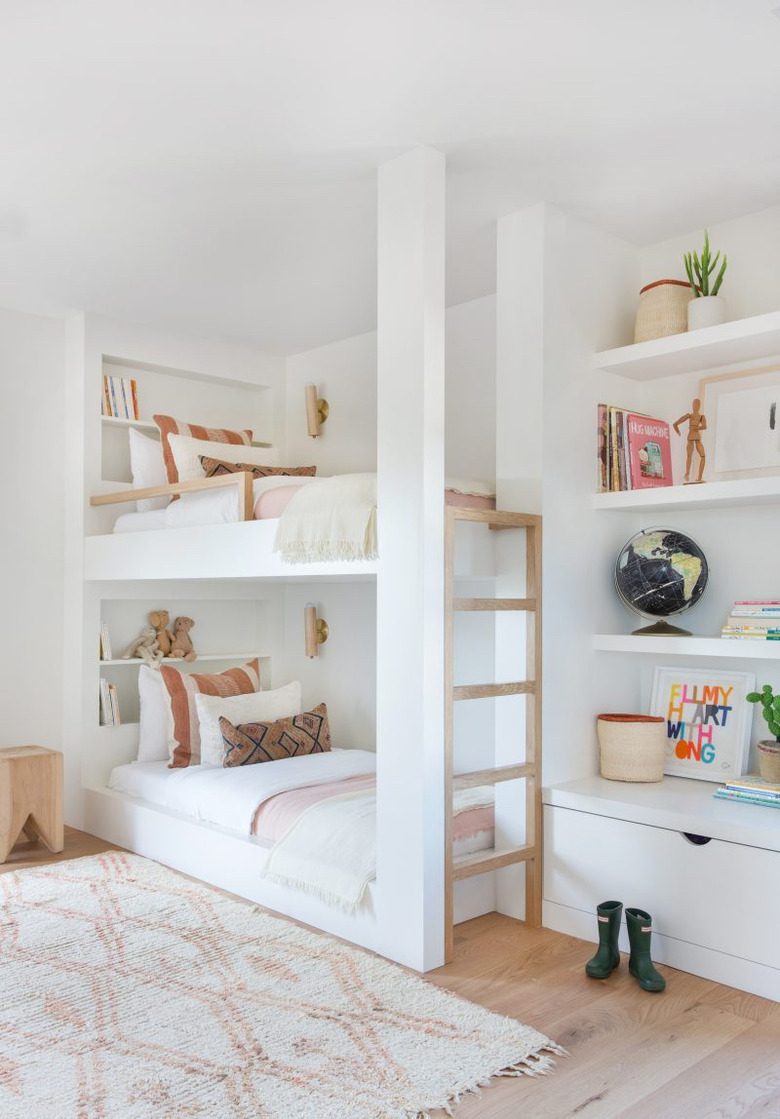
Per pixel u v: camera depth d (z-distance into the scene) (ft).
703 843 8.82
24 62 7.50
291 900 10.20
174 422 14.92
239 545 10.96
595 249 11.07
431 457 8.88
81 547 14.39
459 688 9.11
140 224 10.94
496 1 6.66
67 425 14.78
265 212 10.61
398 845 8.91
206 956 9.00
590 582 10.88
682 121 8.54
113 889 11.10
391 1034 7.39
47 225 10.97
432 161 9.05
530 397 10.37
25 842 13.38
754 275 10.68
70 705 14.51
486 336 13.41
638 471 10.97
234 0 6.64
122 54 7.39
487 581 11.35
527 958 9.11
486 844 10.46
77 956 9.02
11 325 14.34
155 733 14.43
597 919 9.27
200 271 12.59
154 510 13.80
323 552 9.59
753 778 9.97
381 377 9.24
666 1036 7.48
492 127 8.62
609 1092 6.65
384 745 9.08
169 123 8.55
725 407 10.85
